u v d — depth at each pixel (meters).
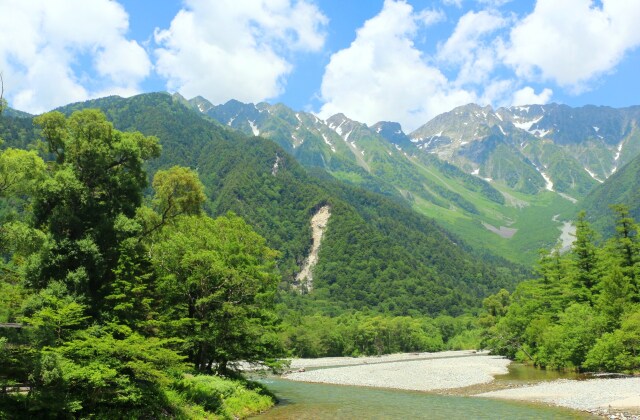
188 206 51.12
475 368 81.44
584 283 76.50
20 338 23.75
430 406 42.19
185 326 38.34
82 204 38.81
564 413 36.38
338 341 135.62
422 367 86.69
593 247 77.38
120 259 35.56
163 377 26.66
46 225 39.16
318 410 39.91
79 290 34.50
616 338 55.44
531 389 50.88
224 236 45.88
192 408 29.91
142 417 25.83
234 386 39.53
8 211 29.75
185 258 37.59
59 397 21.95
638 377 53.59
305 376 75.31
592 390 45.69
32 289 34.38
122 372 25.73
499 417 35.56
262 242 48.75
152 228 48.22
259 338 42.88
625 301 61.69
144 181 47.06
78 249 36.28
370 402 45.44
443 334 185.88
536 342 79.62
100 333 27.69
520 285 101.88
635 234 69.50
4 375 21.66
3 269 33.31
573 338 65.31
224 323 38.84
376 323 154.00
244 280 39.75
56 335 25.45
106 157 41.72
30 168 29.52
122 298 33.50
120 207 42.66
